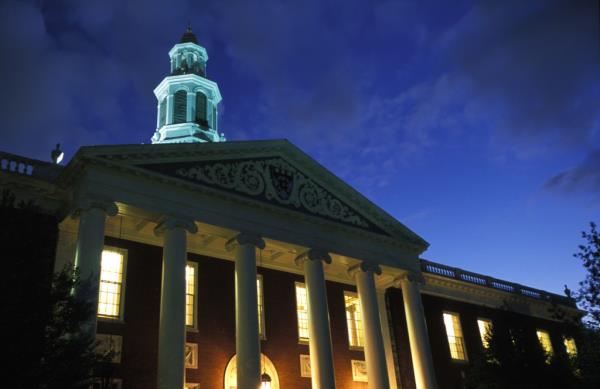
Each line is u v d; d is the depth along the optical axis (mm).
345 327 32875
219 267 29188
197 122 46281
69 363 16688
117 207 22609
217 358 26906
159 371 21094
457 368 36656
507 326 36469
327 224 29531
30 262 17938
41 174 24719
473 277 42281
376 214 32656
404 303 32844
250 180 27609
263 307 29922
